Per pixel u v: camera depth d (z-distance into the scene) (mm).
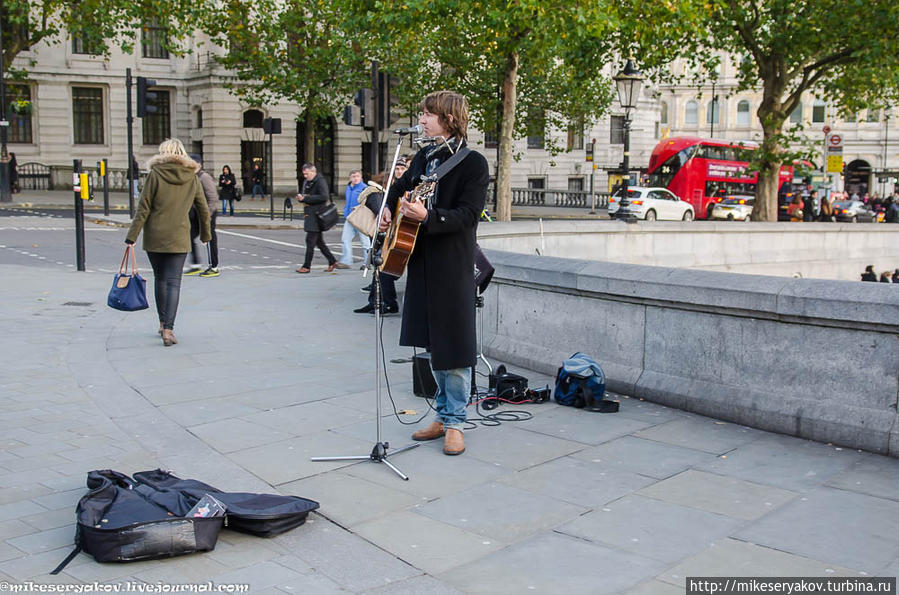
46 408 5832
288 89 34875
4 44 31812
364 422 5637
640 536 3814
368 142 44062
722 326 5809
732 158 40938
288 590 3301
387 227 4949
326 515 4059
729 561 3553
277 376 6906
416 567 3514
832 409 5223
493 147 47031
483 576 3426
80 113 40219
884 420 4996
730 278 5781
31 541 3715
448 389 5020
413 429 5488
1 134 30000
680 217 37781
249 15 38594
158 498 3838
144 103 23188
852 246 19656
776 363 5531
